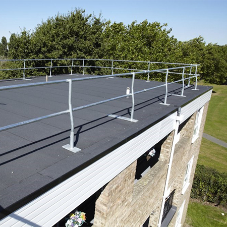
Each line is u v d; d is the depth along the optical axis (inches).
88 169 112.6
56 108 200.2
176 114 227.8
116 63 927.0
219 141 957.2
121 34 1058.7
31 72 771.4
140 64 865.5
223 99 1841.8
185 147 316.5
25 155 110.3
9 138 129.8
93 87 324.5
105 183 130.6
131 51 900.6
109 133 145.3
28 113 181.0
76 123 162.4
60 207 100.4
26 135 135.4
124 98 255.6
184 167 333.7
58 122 161.8
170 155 248.8
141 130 155.6
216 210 520.7
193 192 562.3
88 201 234.8
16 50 762.8
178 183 337.4
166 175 257.4
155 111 203.5
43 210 92.0
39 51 781.3
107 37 1141.1
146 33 946.1
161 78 865.5
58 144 124.6
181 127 332.2
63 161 105.9
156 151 360.2
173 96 276.7
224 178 552.7
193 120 323.0
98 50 879.7
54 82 103.4
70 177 102.0
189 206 530.0
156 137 189.0
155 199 239.9
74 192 106.7
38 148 118.6
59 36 834.8
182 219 427.8
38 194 85.1
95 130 149.7
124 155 143.7
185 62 943.0
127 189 166.1
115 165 136.3
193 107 290.7
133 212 188.2
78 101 231.9
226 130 1115.3
